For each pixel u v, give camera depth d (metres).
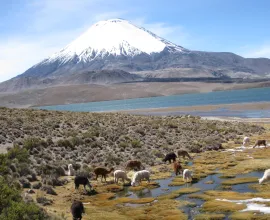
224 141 52.72
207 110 131.12
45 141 40.47
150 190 27.28
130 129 56.16
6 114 56.31
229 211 21.16
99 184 29.23
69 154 38.41
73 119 59.66
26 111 65.25
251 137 56.94
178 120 75.44
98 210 22.52
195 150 45.31
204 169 33.69
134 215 21.34
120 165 36.06
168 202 23.52
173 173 33.12
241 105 139.62
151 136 53.16
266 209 20.92
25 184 26.50
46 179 28.50
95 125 55.38
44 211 18.31
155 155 41.78
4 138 39.72
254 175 30.38
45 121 53.50
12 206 16.27
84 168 33.34
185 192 25.91
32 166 31.75
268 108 117.44
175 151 45.06
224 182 28.06
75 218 19.38
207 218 19.77
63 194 26.25
